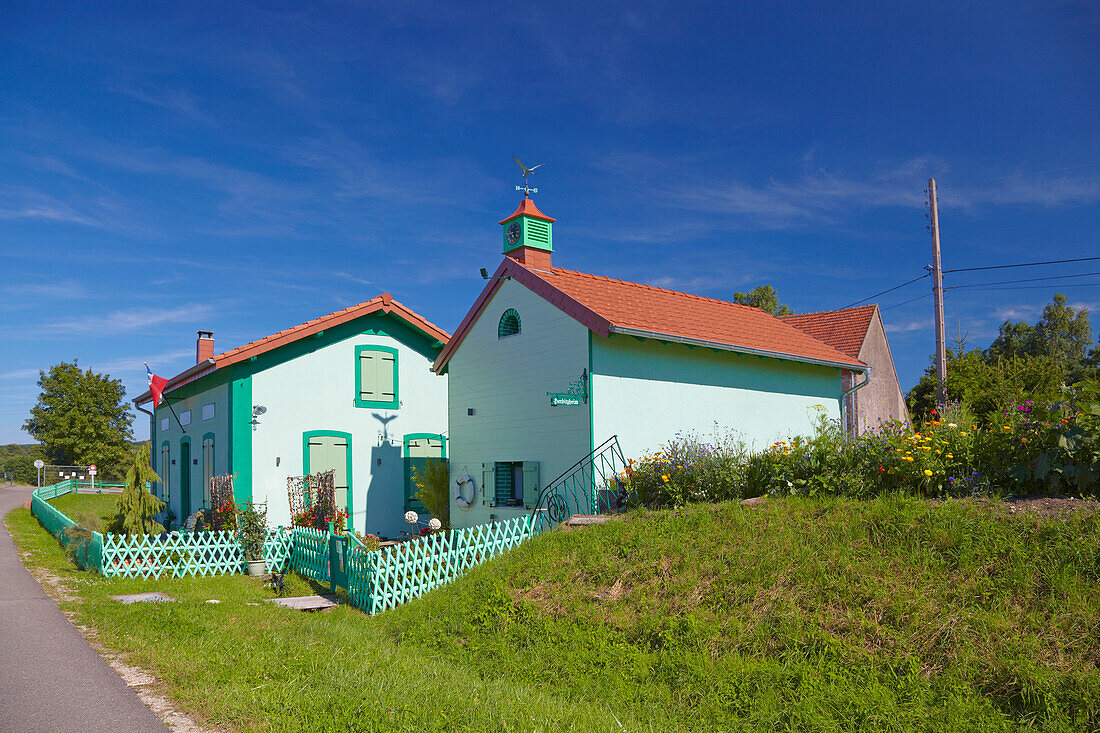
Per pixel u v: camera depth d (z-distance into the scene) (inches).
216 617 373.7
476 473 642.8
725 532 360.5
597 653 293.1
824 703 231.8
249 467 687.1
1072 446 313.9
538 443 575.2
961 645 239.0
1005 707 213.5
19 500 1453.0
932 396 913.5
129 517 652.7
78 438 1940.2
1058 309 1744.6
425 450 818.8
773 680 248.8
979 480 347.6
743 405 641.0
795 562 311.0
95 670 271.6
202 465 775.1
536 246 636.1
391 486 786.2
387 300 791.7
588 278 639.8
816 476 404.2
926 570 280.7
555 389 560.7
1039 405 336.8
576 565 375.2
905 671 237.3
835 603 279.3
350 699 233.1
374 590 423.5
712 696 248.8
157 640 316.2
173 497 896.9
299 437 724.0
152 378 780.0
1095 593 244.7
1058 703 206.8
